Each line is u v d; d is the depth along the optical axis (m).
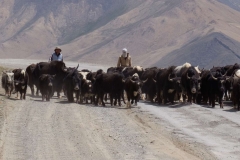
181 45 162.12
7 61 80.31
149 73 26.62
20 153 13.62
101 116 20.36
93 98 25.20
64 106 22.95
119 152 14.01
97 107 23.47
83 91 25.00
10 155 13.37
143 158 13.40
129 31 183.62
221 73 27.94
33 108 21.66
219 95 24.67
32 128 17.05
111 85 24.12
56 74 26.91
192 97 25.94
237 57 137.75
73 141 15.25
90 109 22.41
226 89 25.70
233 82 24.48
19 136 15.76
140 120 19.89
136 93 23.64
